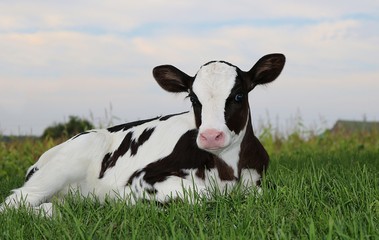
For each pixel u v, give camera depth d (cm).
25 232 223
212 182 257
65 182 283
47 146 500
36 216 243
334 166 352
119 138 288
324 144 601
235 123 249
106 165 284
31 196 280
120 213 230
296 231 212
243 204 230
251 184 264
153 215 224
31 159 456
